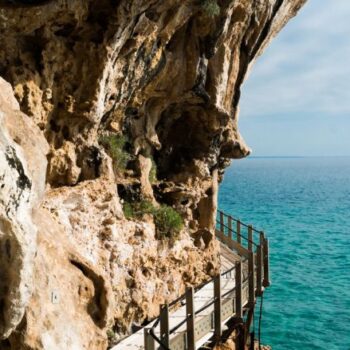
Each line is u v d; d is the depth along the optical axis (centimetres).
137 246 1289
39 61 1022
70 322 676
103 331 742
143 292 1270
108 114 1305
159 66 1344
